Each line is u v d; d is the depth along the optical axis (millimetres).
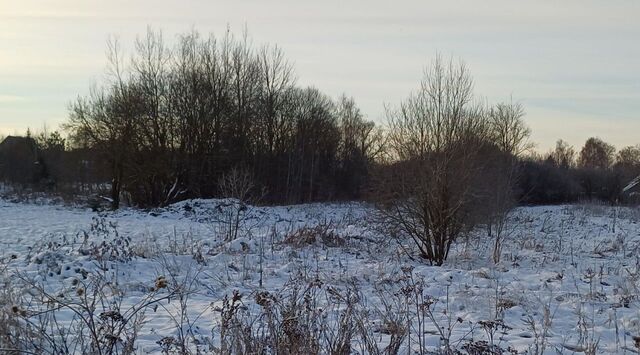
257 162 40375
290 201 42656
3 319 5387
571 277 11789
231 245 14148
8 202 35781
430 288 10094
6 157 45812
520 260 14758
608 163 88375
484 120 18438
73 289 8820
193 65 36312
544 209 40312
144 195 36625
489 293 9688
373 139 52500
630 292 9914
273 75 41875
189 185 35781
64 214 29344
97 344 4828
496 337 6910
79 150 37500
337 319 6082
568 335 7176
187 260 12109
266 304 5773
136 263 11500
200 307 8109
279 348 4898
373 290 9602
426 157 15117
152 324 6965
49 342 5289
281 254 13609
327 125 48969
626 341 6984
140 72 35031
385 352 5418
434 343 6496
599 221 29844
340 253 14648
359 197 47688
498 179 19047
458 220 14914
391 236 16484
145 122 34500
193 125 35594
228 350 5051
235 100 38031
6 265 10398
